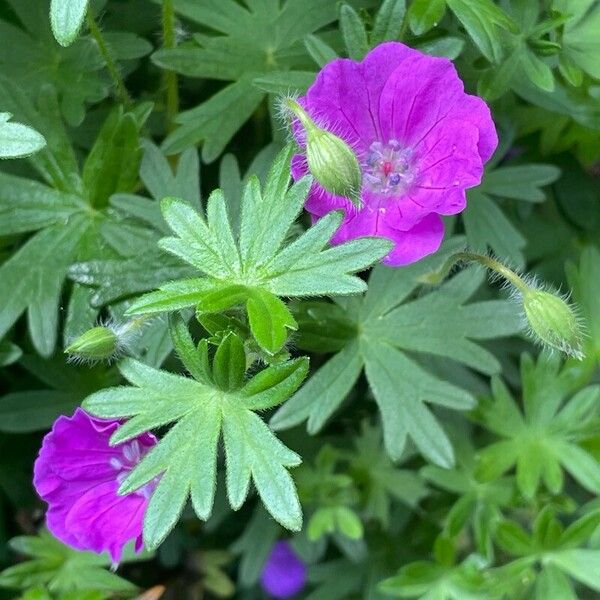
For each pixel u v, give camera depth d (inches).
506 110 11.4
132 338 9.5
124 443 8.9
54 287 10.3
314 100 9.1
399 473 12.0
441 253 10.4
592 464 11.1
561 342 9.1
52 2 8.5
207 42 10.6
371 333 10.3
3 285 10.2
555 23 9.9
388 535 12.5
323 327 10.2
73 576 11.1
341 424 12.2
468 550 12.1
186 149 10.5
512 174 11.2
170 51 10.5
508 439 11.3
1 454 11.6
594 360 11.3
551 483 11.0
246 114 10.7
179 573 12.6
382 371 10.3
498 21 9.6
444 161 9.1
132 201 10.3
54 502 8.9
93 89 10.8
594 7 10.2
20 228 10.4
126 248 10.4
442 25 10.3
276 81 10.0
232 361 8.2
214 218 8.5
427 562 11.3
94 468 8.9
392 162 9.4
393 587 11.2
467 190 11.0
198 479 8.3
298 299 10.1
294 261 8.4
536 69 9.9
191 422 8.4
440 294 10.4
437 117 9.2
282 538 12.7
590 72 10.1
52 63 10.9
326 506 11.9
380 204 9.3
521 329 10.3
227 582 12.6
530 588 11.0
